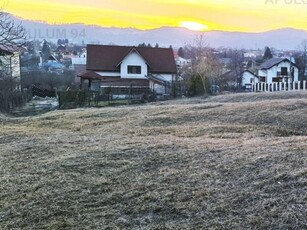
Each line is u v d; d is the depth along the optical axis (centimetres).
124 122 884
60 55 4531
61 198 346
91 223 294
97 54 3147
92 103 1777
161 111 1030
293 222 271
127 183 379
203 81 2155
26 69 3250
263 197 317
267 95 1445
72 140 630
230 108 982
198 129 734
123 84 2878
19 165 465
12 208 327
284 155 430
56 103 2005
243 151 470
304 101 1012
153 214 306
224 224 279
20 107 1773
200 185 359
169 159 460
